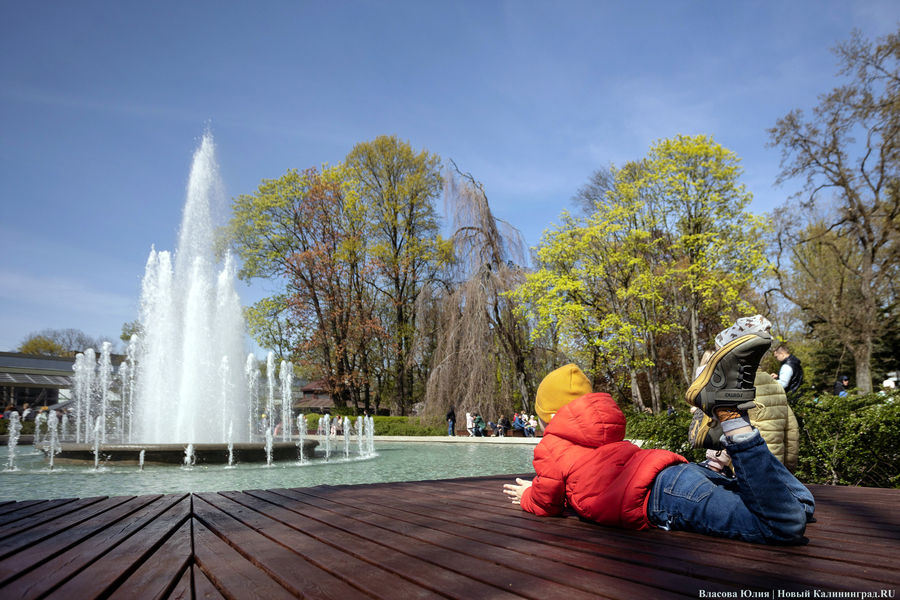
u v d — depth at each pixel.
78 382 20.44
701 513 2.26
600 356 26.67
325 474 10.27
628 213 25.59
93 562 1.92
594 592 1.54
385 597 1.51
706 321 26.69
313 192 33.47
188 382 17.42
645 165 29.38
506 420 24.11
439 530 2.52
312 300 33.84
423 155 35.59
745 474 2.09
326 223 34.09
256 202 33.47
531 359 25.28
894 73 18.88
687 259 24.64
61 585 1.62
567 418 2.74
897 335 22.91
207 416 17.39
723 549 2.05
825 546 2.10
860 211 20.22
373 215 35.03
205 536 2.50
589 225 26.67
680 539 2.25
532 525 2.63
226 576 1.79
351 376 32.94
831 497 3.84
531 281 24.53
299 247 34.66
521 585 1.62
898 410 5.39
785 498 2.05
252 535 2.47
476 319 23.52
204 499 3.80
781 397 4.00
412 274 34.28
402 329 33.47
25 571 1.76
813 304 23.22
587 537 2.31
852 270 21.62
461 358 23.64
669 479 2.38
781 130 21.22
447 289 26.64
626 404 28.03
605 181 35.44
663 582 1.63
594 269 25.69
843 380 12.00
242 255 33.72
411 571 1.78
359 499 3.71
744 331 2.12
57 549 2.10
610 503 2.46
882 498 3.78
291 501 3.64
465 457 14.98
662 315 26.47
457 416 24.36
